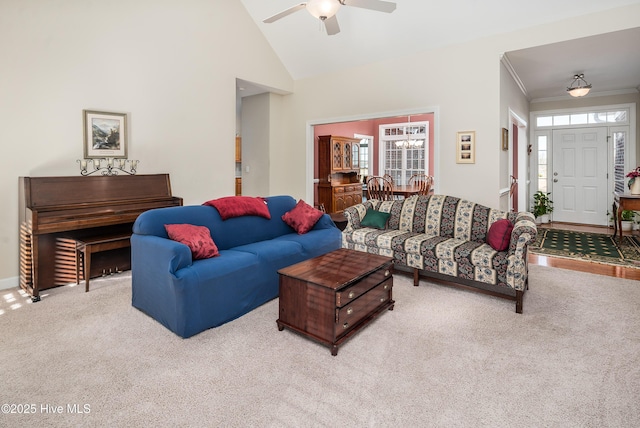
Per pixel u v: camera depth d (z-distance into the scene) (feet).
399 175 31.73
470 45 14.69
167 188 14.12
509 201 16.76
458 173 15.30
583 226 21.99
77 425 5.33
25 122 11.57
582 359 7.12
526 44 13.53
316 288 7.63
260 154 21.74
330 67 18.99
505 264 9.65
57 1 12.03
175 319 8.11
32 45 11.58
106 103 13.37
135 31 14.06
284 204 13.58
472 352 7.40
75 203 11.58
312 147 20.88
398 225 13.97
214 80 16.87
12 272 11.63
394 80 16.94
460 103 15.08
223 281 8.77
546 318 9.05
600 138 21.83
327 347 7.65
